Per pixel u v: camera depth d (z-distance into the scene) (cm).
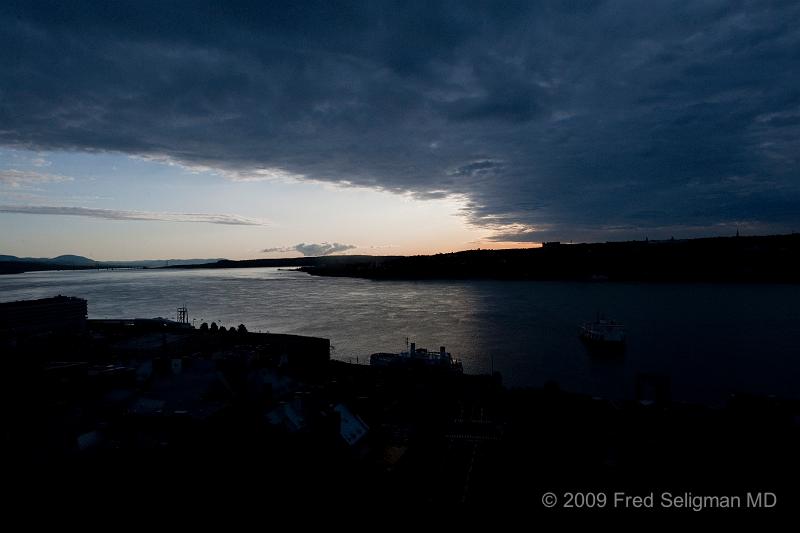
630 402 5306
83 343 8662
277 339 11438
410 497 3519
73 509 2975
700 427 4300
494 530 3075
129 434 3969
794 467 3506
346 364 9762
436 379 7550
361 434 4509
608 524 3038
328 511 3183
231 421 4075
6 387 4834
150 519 2920
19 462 3378
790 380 12669
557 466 3822
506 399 6103
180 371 5656
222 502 3131
